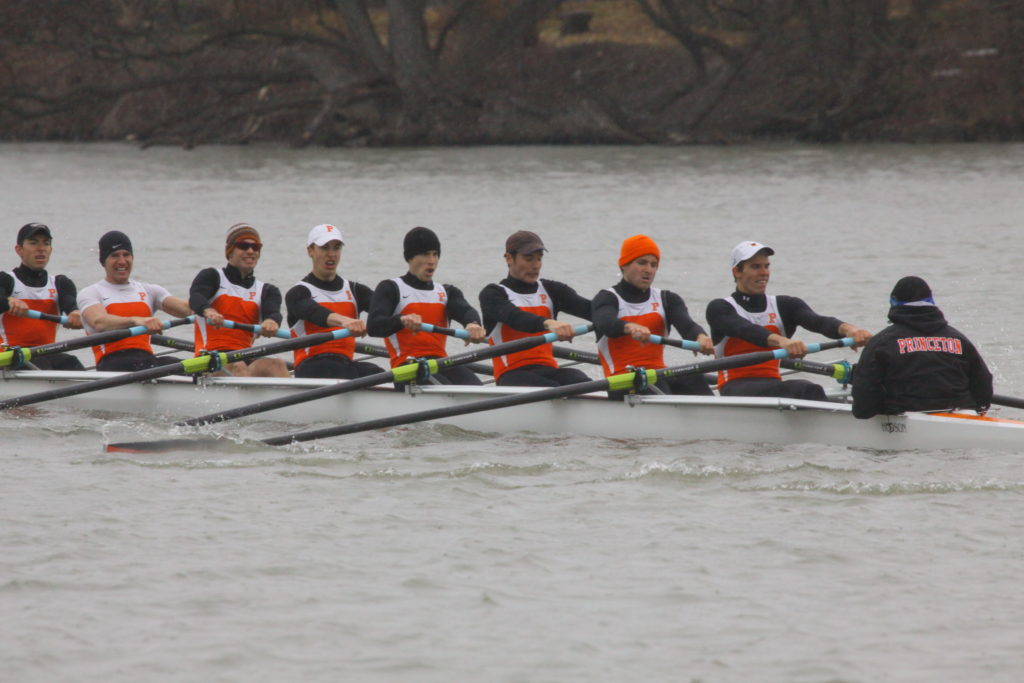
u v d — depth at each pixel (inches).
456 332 1824.6
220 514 1358.3
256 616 1090.7
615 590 1148.5
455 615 1095.6
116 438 1753.2
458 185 5935.0
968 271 3216.0
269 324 1967.3
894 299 1621.6
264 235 4168.3
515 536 1286.9
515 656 1020.5
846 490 1437.0
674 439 1727.4
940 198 5024.6
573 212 4798.2
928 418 1617.9
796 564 1204.5
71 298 2158.0
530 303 1851.6
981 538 1266.0
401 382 1820.9
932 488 1435.8
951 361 1599.4
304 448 1686.8
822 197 5191.9
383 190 5728.3
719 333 1774.1
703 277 3248.0
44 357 2118.6
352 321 1894.7
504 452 1664.6
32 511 1363.2
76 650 1025.5
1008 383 2050.9
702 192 5492.1
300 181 6230.3
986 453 1599.4
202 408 1943.9
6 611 1096.8
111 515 1350.9
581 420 1771.7
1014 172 6122.1
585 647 1035.9
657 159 7391.7
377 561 1216.8
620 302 1790.1
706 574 1182.9
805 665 1003.3
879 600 1121.4
